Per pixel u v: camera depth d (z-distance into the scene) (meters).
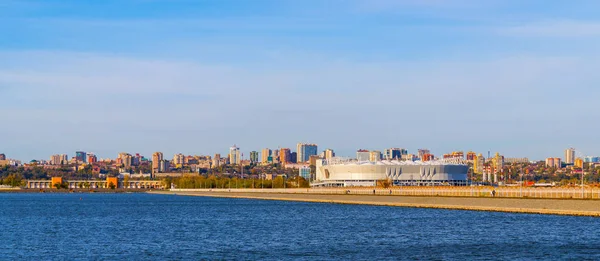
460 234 105.94
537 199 156.12
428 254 84.75
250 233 114.12
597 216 130.12
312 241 100.19
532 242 93.88
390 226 122.81
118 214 181.50
